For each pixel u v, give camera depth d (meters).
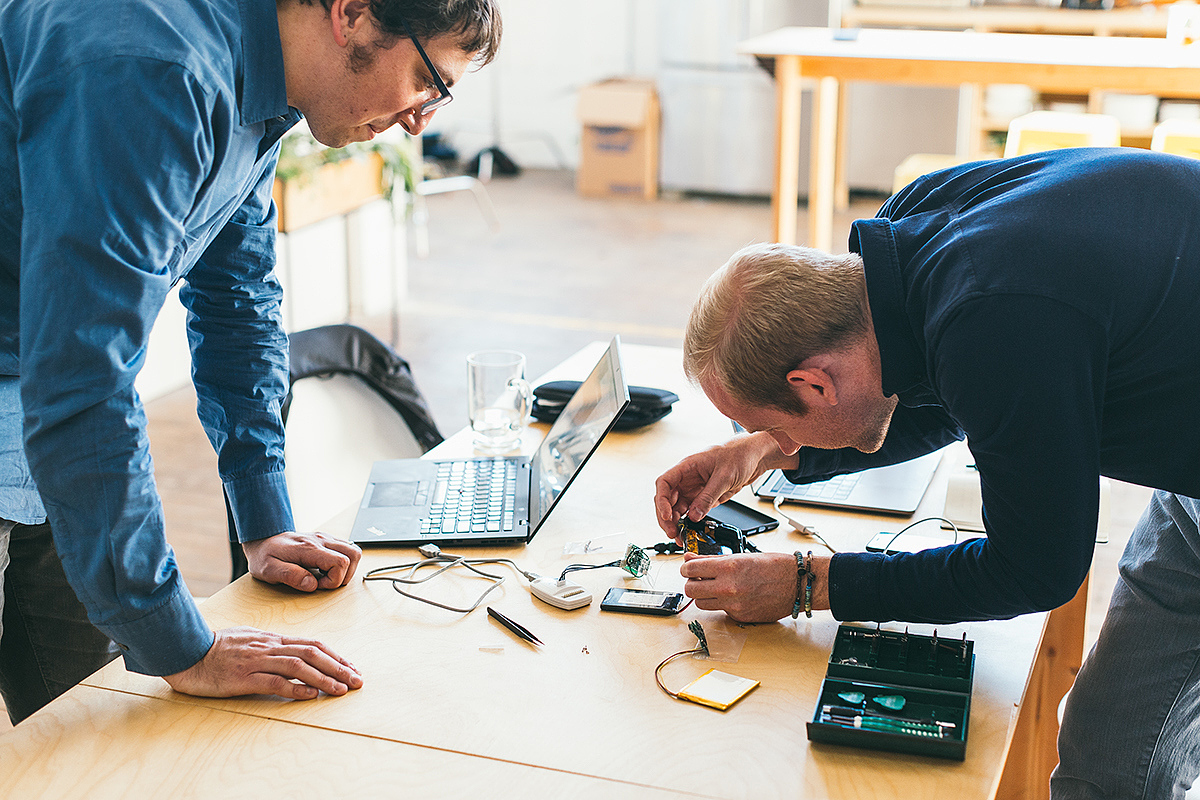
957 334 1.01
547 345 4.65
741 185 7.44
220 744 1.06
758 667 1.17
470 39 1.16
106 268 0.99
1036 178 1.12
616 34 8.00
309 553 1.37
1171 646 1.49
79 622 1.62
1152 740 1.54
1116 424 1.15
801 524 1.47
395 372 2.05
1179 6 2.98
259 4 1.10
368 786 0.99
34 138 1.00
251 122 1.14
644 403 1.83
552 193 7.71
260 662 1.13
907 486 1.59
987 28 6.16
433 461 1.72
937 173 1.26
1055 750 1.83
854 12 6.47
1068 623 1.74
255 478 1.42
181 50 1.01
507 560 1.42
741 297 1.14
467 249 6.26
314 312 4.69
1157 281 1.05
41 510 1.40
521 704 1.11
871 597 1.18
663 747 1.04
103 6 1.01
